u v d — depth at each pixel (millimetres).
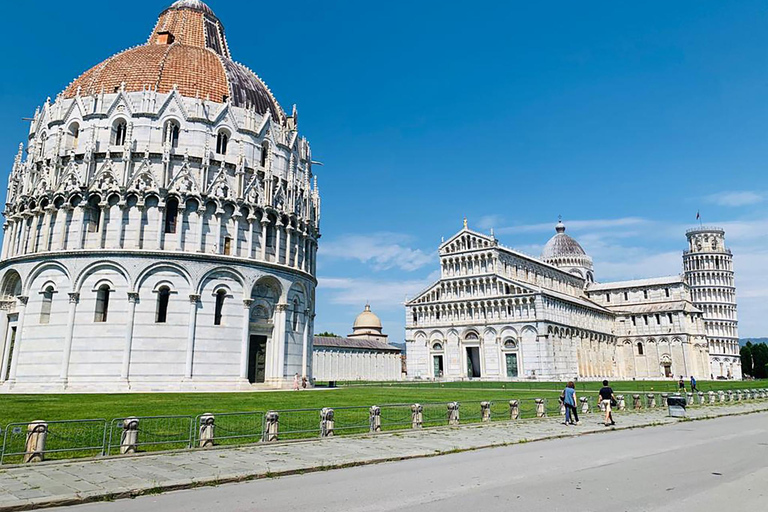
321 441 25297
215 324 58625
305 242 71250
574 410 35031
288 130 71000
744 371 198750
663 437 29219
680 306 149375
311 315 71750
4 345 60812
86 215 58219
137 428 21500
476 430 30172
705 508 14062
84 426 24203
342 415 33719
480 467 19734
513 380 116688
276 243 65062
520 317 120625
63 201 59156
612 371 150000
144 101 61438
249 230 62219
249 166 64625
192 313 57094
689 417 40219
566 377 122938
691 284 191125
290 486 16562
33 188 62219
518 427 32125
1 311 61438
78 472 17750
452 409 32188
